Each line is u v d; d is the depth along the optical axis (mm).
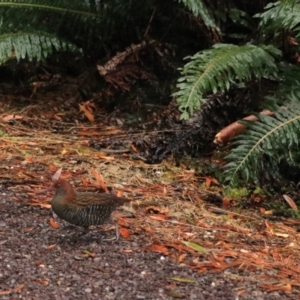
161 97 8773
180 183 7117
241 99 8172
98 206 5535
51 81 9227
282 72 8008
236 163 6887
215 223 6332
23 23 8617
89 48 9180
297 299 4863
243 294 4871
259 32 8594
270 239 6109
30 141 7742
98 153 7562
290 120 7098
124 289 4809
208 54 7465
